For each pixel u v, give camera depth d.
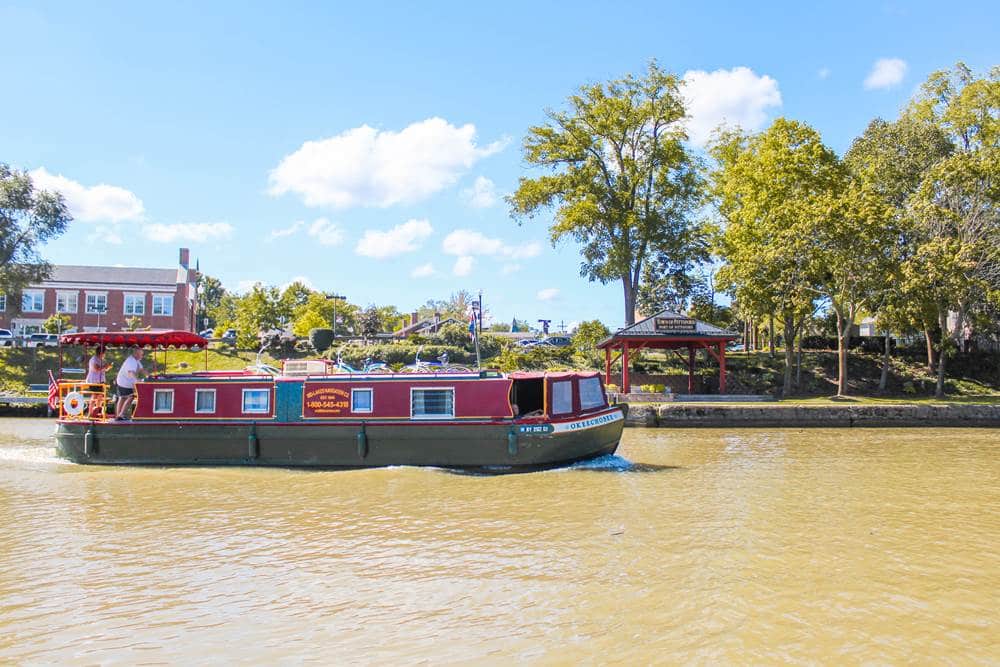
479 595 9.93
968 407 32.97
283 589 10.27
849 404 35.03
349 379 20.52
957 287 38.56
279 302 63.00
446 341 57.34
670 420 33.03
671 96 51.59
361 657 8.02
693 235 53.22
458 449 19.98
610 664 7.74
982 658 7.84
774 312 40.97
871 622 8.86
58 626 8.98
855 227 35.66
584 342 52.62
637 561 11.38
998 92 47.16
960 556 11.63
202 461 20.92
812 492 16.84
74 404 21.67
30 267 51.84
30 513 15.06
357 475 19.22
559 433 19.73
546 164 53.88
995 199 41.59
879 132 52.09
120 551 12.23
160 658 8.07
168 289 68.19
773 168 43.62
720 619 8.96
